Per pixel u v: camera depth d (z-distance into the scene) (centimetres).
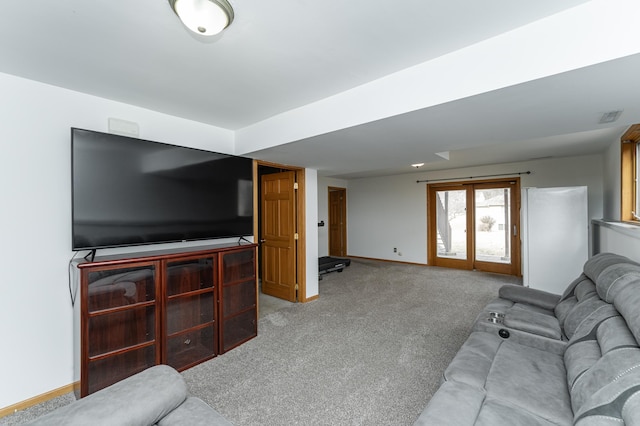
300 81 206
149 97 233
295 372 230
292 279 412
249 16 136
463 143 278
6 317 191
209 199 279
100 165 210
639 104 178
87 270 188
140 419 111
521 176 544
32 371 200
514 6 131
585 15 130
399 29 148
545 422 117
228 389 209
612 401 92
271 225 445
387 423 174
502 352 174
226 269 273
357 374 227
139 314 214
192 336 248
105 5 128
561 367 157
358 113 215
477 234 611
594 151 449
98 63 180
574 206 392
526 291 269
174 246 272
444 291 461
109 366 203
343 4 129
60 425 102
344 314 361
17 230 195
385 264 692
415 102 185
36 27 144
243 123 301
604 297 165
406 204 696
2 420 184
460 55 167
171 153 250
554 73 138
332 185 756
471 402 128
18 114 195
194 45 161
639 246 218
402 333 302
